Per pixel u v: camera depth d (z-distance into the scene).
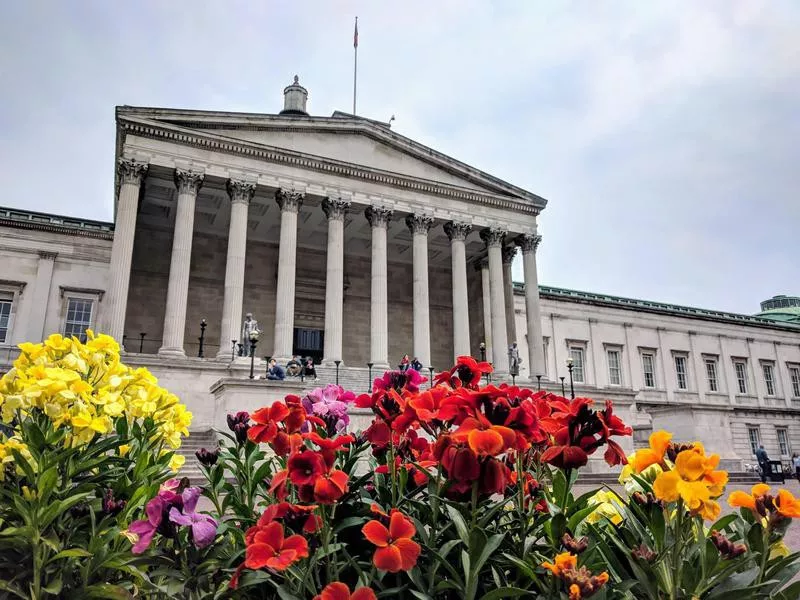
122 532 3.63
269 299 42.94
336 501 3.41
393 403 3.81
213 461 4.48
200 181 34.28
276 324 34.25
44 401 3.93
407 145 41.06
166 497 3.45
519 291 53.56
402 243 46.22
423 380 4.36
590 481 21.80
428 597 3.07
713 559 3.11
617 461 3.64
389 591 3.16
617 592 3.11
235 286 33.31
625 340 57.28
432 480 3.66
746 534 3.51
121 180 32.69
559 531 3.33
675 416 30.58
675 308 63.44
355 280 46.41
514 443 3.10
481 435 3.02
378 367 35.88
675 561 3.07
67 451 3.85
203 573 3.46
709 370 61.19
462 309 39.88
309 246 45.25
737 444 54.31
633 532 3.67
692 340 60.66
